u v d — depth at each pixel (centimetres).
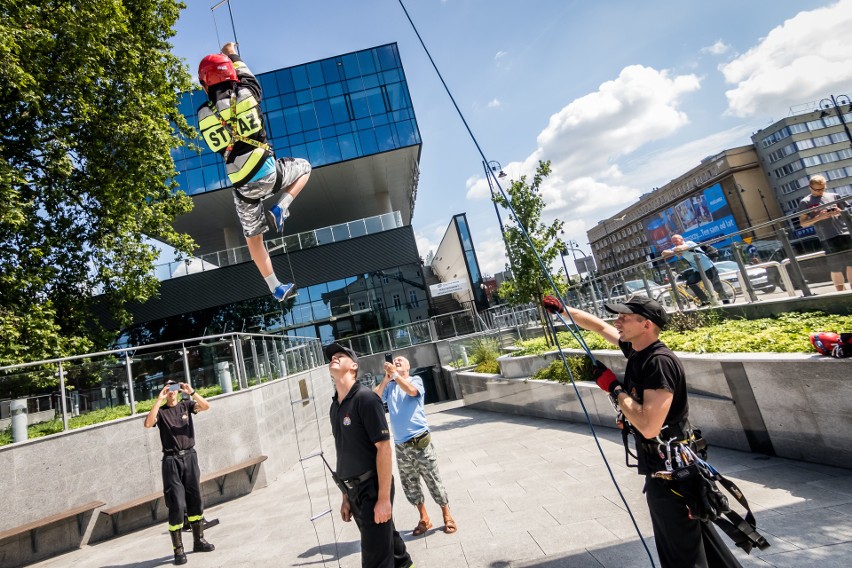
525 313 2262
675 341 824
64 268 1543
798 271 732
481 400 1688
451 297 4850
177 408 623
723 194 8112
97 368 861
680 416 242
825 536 358
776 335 645
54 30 1240
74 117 1373
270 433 1101
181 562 573
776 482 487
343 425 324
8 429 747
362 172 3238
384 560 305
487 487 651
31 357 1222
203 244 4191
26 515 731
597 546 409
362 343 2539
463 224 3834
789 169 7931
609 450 743
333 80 3070
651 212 10031
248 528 692
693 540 235
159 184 1627
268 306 2730
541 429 1049
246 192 231
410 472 518
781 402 552
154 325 2667
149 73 1533
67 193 1468
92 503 783
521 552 424
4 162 1157
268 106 3009
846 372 476
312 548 546
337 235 2838
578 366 1041
